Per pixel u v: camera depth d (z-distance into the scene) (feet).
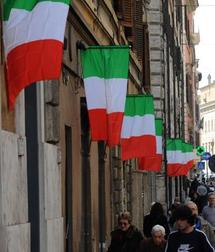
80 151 57.06
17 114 37.01
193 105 283.79
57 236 44.24
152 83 123.95
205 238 35.78
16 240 34.63
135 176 102.01
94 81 51.88
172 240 36.04
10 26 32.09
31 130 41.96
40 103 42.42
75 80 54.70
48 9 32.07
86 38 60.34
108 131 51.47
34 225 41.42
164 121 124.16
